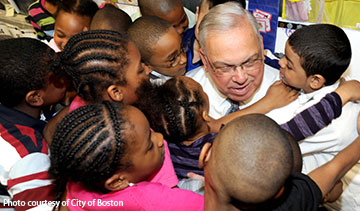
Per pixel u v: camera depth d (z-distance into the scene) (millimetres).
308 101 1153
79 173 837
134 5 2264
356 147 1069
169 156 1085
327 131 1102
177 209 874
